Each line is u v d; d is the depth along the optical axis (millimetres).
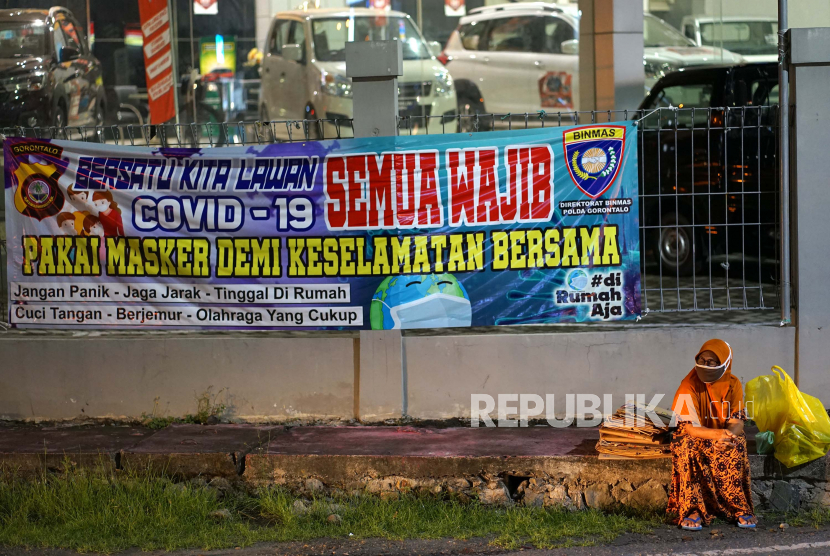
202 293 6605
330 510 5461
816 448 5445
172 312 6648
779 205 6504
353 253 6473
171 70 11977
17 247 6719
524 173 6391
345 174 6438
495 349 6422
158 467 5844
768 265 9133
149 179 6570
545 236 6426
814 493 5504
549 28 15000
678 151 9695
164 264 6613
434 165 6406
